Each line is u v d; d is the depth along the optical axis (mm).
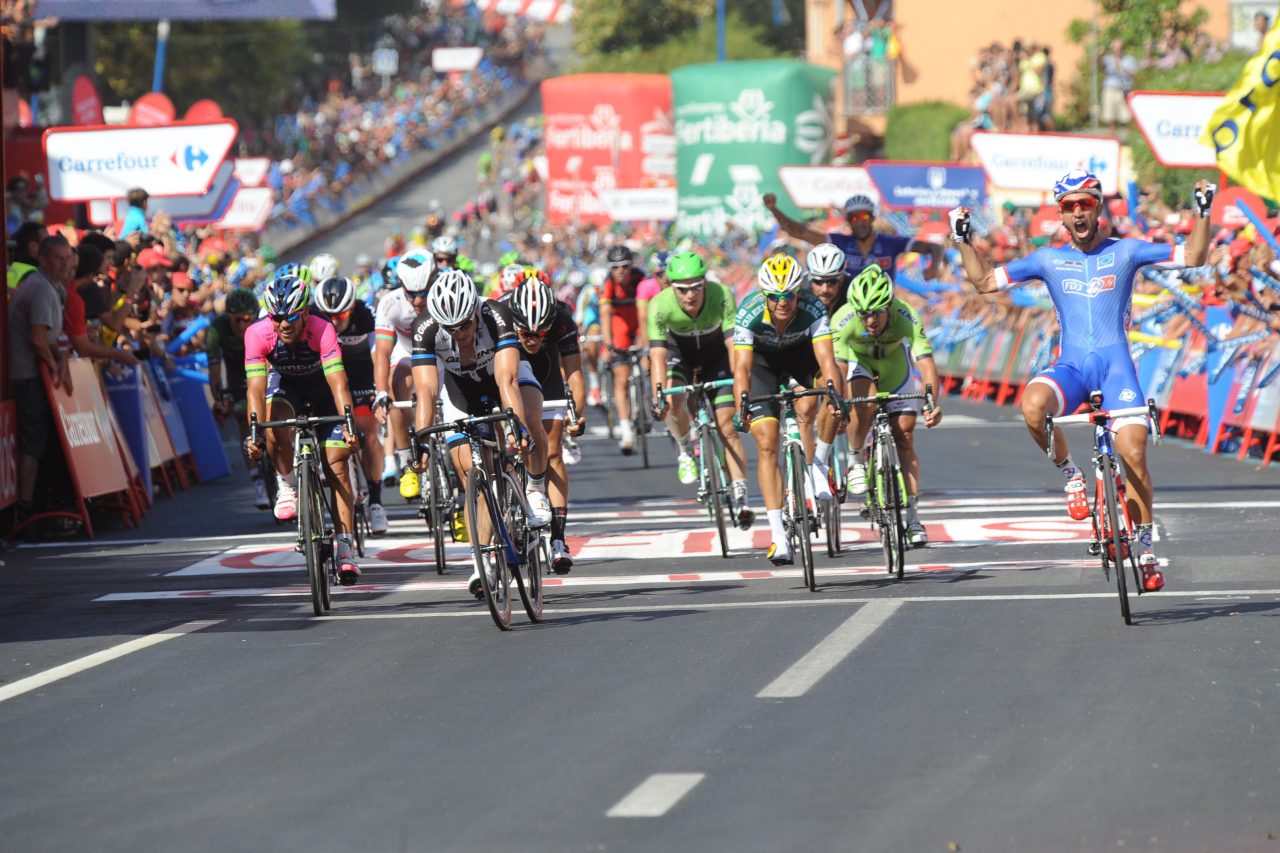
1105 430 21922
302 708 18562
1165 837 13312
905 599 24594
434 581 28547
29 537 36812
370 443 33656
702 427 31094
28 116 86312
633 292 46750
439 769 15727
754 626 22625
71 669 21375
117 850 13672
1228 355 44344
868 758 15672
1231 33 105562
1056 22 122562
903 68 127000
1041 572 27047
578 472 46500
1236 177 35344
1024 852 13008
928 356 28438
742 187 115938
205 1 78000
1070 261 23484
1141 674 18891
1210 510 34375
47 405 36156
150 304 46500
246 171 96375
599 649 21344
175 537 36281
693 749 16141
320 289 30500
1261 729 16469
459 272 23172
